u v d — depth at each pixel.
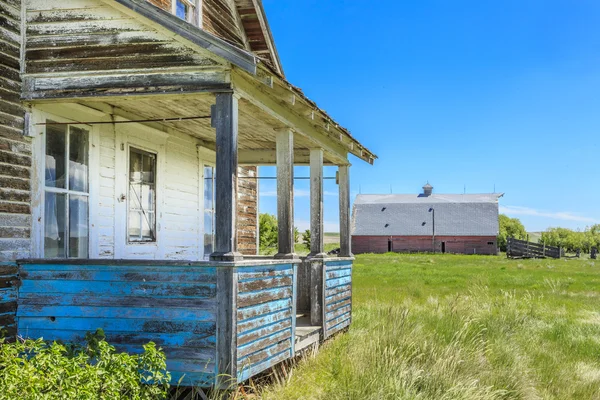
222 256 5.78
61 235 7.27
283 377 7.25
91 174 7.76
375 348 8.44
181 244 9.96
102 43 6.27
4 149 6.38
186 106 7.46
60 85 6.41
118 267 6.06
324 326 8.91
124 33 6.21
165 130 9.38
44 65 6.46
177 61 6.04
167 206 9.55
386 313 11.80
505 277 31.16
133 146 8.65
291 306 7.14
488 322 11.94
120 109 8.17
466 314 12.55
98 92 6.26
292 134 7.64
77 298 6.14
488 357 9.22
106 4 6.25
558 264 50.16
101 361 4.98
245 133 9.23
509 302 15.67
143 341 5.93
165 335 5.89
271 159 11.03
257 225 13.97
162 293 5.93
